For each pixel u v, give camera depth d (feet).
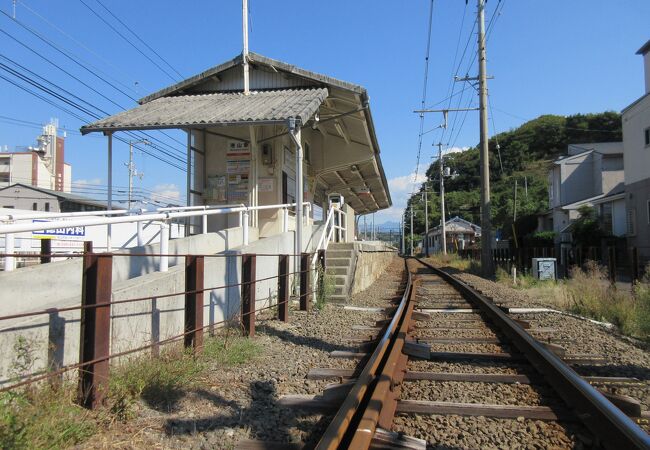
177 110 39.52
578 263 67.87
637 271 41.34
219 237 34.63
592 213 102.89
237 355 19.92
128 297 17.54
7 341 12.99
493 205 200.13
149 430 12.83
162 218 22.65
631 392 16.31
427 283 62.44
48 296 22.44
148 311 18.86
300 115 33.37
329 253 45.34
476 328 28.19
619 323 30.37
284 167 45.50
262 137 44.32
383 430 12.11
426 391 16.25
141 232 29.19
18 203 144.66
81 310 13.99
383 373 15.93
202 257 19.88
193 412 14.29
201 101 42.98
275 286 34.37
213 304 24.13
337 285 40.09
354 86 42.01
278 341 24.09
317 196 63.16
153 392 14.88
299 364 19.90
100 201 153.58
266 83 46.14
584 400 13.73
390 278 73.61
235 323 24.54
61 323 14.80
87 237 60.29
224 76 46.93
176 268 22.66
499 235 177.37
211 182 44.70
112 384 14.56
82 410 13.28
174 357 18.02
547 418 13.66
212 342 21.25
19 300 21.06
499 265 82.53
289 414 14.30
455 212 287.69
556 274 60.85
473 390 16.43
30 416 11.11
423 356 21.02
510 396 15.83
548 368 17.58
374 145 54.44
